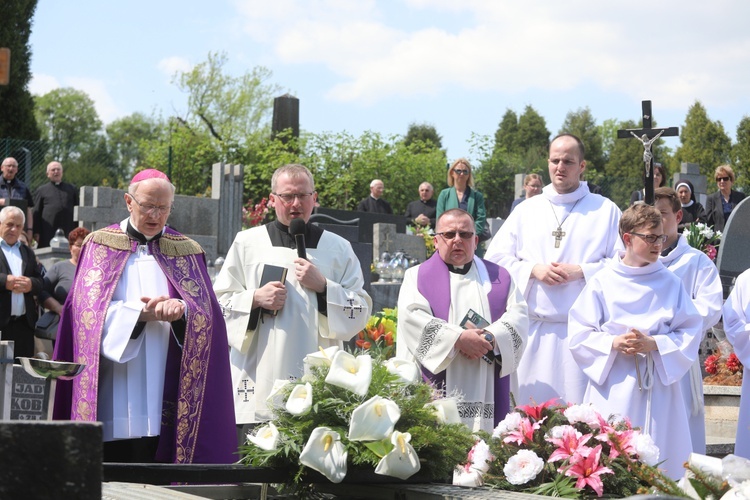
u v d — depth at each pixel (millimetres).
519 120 63062
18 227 11156
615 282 7055
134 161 64062
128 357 5859
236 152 32219
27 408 7559
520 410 4695
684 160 51469
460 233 6965
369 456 3730
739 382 11188
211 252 17703
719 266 12484
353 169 29969
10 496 1956
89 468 1990
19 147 23344
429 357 6688
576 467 4203
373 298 14250
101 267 6055
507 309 6969
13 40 31312
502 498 3512
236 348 6688
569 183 7973
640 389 6926
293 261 6875
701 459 3488
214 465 3791
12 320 10891
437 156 31750
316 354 4086
